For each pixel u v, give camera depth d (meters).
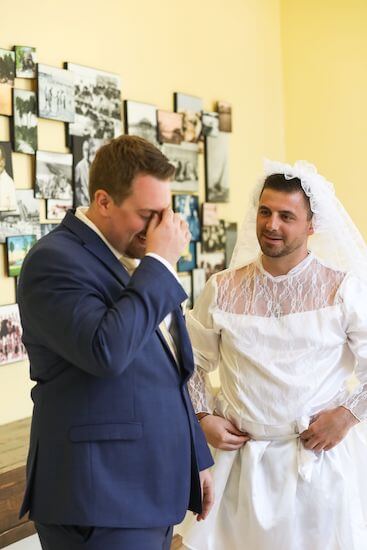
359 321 1.85
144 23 3.32
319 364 1.87
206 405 2.02
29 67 2.73
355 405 1.87
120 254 1.51
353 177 3.99
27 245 2.75
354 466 2.00
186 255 3.57
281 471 1.88
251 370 1.90
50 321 1.33
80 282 1.35
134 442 1.40
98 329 1.29
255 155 4.06
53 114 2.83
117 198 1.41
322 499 1.87
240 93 3.94
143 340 1.33
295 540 1.87
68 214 1.51
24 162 2.77
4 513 2.23
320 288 1.90
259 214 1.88
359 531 1.91
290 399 1.86
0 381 2.71
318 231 1.96
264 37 4.10
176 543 2.79
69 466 1.38
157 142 3.38
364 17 3.88
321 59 4.07
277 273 1.92
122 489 1.39
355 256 2.00
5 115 2.67
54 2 2.87
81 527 1.40
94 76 3.02
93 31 3.05
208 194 3.70
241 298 1.95
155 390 1.44
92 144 3.01
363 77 3.91
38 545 2.42
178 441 1.47
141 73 3.31
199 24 3.65
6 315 2.67
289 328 1.87
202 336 1.99
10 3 2.69
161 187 1.41
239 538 1.92
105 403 1.39
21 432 2.61
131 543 1.39
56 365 1.42
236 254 2.10
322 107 4.09
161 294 1.35
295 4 4.14
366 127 3.91
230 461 1.94
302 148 4.20
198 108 3.62
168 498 1.44
